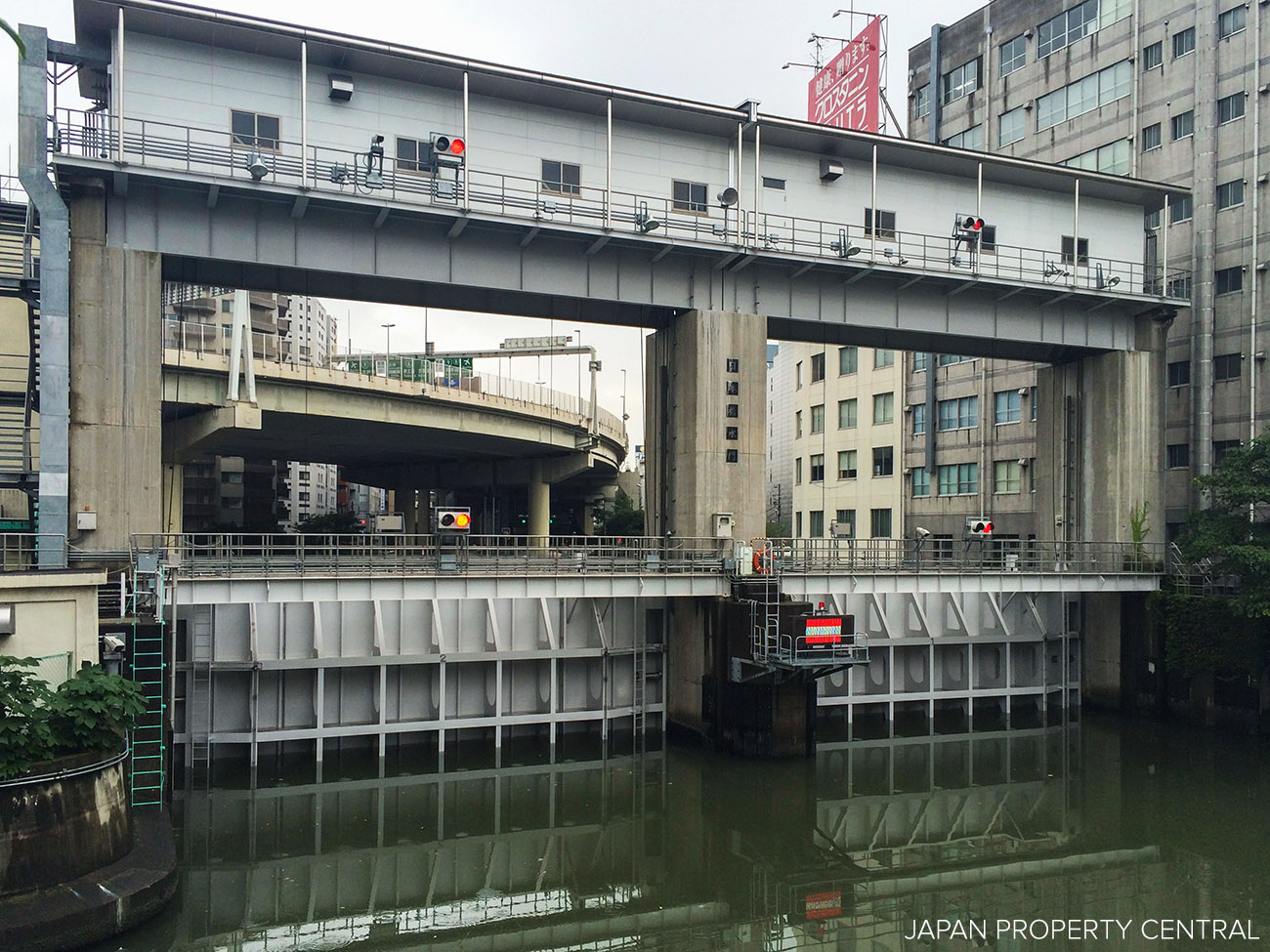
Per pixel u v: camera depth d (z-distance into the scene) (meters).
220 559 30.61
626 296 35.53
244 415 52.31
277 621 32.84
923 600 42.34
